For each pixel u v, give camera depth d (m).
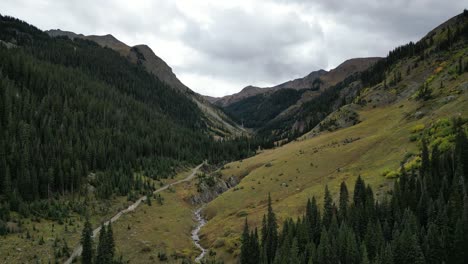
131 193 124.75
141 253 81.69
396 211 63.88
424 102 133.62
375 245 57.59
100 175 130.25
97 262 69.19
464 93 113.50
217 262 76.50
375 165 98.75
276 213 90.81
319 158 126.25
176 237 94.88
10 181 100.12
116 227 97.12
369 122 156.25
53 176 112.62
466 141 69.56
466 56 156.12
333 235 62.22
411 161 86.25
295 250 58.03
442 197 60.88
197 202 133.88
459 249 52.03
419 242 54.91
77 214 102.44
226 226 95.56
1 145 110.88
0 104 133.25
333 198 88.62
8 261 70.88
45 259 74.12
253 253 68.94
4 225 82.38
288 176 120.75
